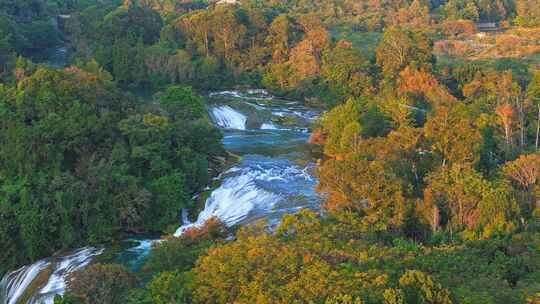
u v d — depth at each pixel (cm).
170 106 8119
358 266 3516
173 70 12419
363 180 5016
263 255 3506
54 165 6238
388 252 3875
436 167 5866
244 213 6006
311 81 11606
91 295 3819
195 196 6681
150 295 3597
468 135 6028
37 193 6016
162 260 4412
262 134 9462
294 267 3338
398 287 3152
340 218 4647
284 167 7300
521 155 5912
